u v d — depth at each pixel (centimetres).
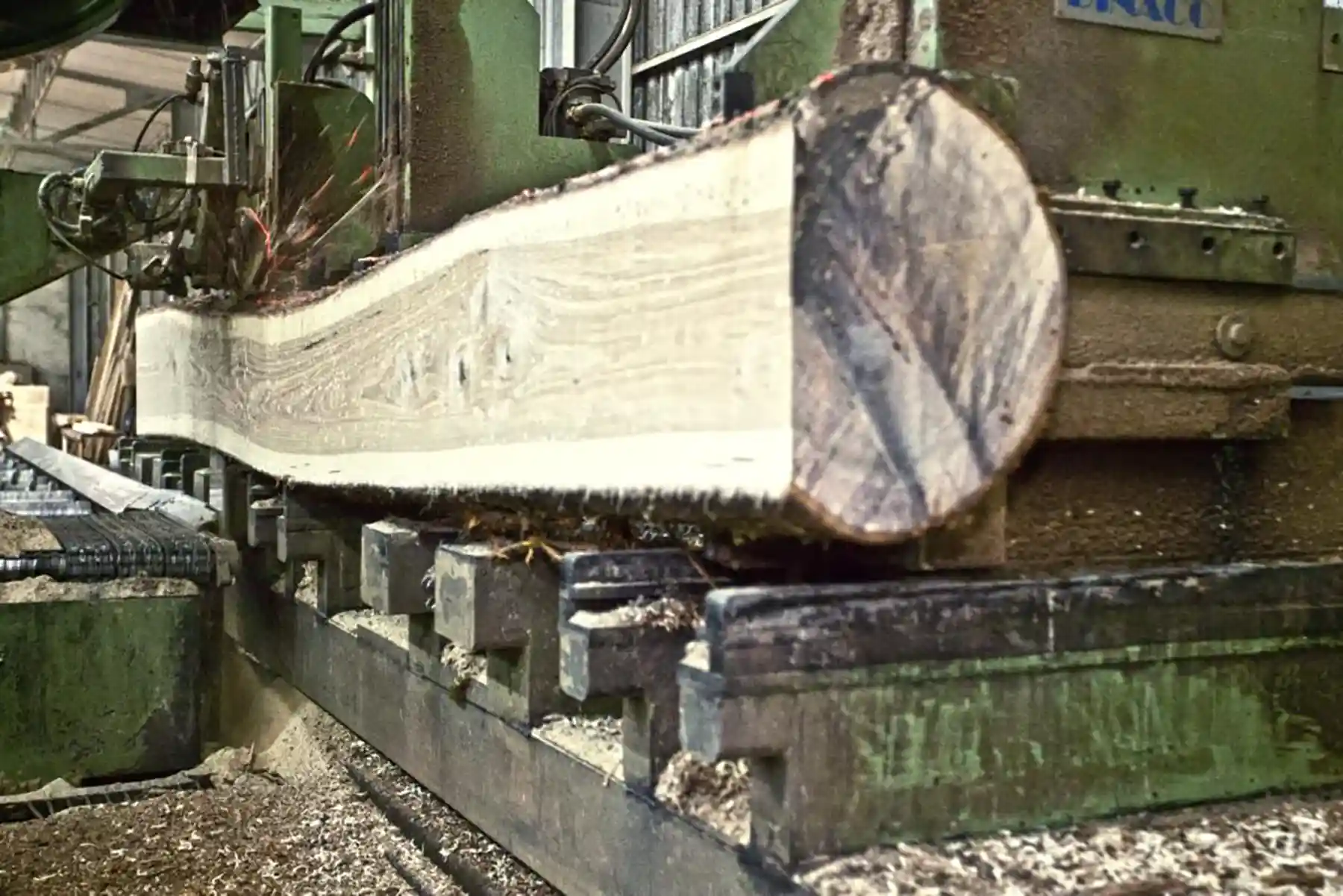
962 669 105
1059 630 108
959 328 97
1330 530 130
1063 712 109
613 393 116
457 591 146
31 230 291
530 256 131
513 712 153
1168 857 104
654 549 123
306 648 257
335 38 288
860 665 101
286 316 228
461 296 149
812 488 93
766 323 94
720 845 109
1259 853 106
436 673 180
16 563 245
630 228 112
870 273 93
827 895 95
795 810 99
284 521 236
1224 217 121
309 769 242
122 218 287
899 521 96
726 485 99
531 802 150
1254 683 118
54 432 995
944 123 95
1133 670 113
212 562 261
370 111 279
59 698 244
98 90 1054
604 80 267
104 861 191
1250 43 129
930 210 95
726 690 96
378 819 206
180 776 247
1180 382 116
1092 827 109
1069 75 118
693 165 102
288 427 229
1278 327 126
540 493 130
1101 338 115
